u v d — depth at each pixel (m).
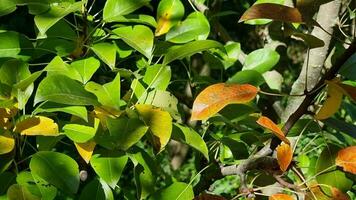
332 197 1.13
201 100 1.08
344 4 1.65
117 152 1.13
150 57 1.23
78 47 1.28
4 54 1.27
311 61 1.39
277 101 1.61
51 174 1.08
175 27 1.35
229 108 1.26
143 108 1.13
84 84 1.20
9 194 1.06
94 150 1.16
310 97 1.12
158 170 1.20
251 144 1.28
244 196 1.19
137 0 1.27
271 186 1.19
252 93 1.08
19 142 1.13
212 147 1.37
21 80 1.15
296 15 1.08
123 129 1.08
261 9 1.08
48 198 1.09
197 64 3.23
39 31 1.18
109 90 1.15
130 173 3.63
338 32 1.48
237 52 1.52
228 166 1.26
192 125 1.59
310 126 1.24
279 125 1.24
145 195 1.14
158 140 1.11
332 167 1.17
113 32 1.25
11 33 1.27
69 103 1.08
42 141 1.15
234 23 4.97
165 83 1.23
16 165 1.11
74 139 1.10
